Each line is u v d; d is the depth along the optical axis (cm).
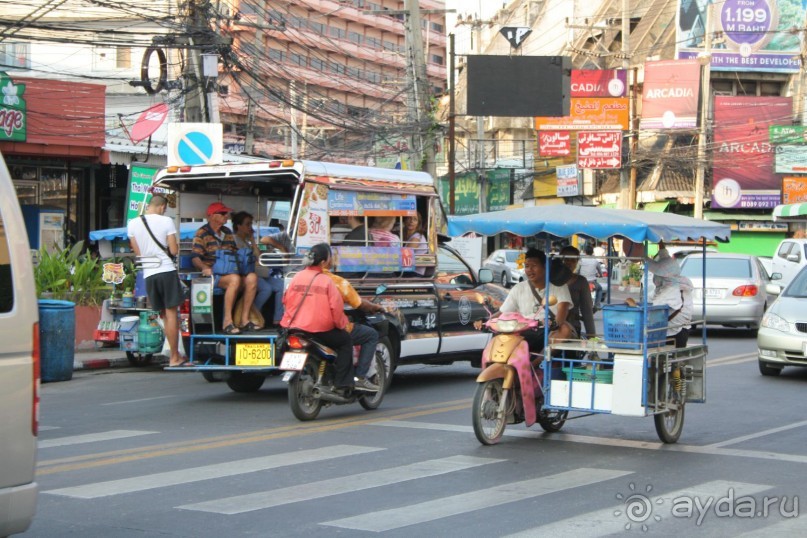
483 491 738
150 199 1290
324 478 786
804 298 1481
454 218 962
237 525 641
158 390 1406
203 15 2080
